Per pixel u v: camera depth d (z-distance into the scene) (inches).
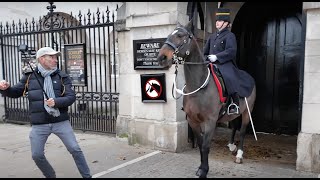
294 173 184.7
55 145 255.0
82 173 158.6
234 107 186.5
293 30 286.4
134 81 244.7
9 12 376.8
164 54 158.4
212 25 305.6
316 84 180.1
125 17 255.1
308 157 185.2
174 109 230.1
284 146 251.3
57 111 152.0
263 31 301.1
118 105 292.2
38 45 348.2
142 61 235.8
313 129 183.5
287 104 292.7
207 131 173.9
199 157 219.0
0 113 361.1
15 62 352.5
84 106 306.0
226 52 187.2
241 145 211.5
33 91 152.0
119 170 191.3
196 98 171.3
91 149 240.7
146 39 232.5
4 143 263.6
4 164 206.4
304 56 184.4
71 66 300.8
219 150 239.8
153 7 227.9
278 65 295.4
